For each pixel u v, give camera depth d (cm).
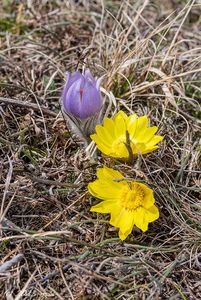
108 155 42
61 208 44
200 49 59
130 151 42
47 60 59
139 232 44
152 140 44
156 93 57
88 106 43
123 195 41
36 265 41
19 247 42
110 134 43
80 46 61
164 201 45
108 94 52
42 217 44
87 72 43
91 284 40
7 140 49
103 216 44
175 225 44
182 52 60
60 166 49
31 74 58
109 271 40
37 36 64
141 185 41
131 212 41
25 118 52
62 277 40
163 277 40
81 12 67
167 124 52
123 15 62
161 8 72
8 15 66
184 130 54
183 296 40
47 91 56
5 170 47
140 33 62
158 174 46
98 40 62
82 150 49
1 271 40
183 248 42
